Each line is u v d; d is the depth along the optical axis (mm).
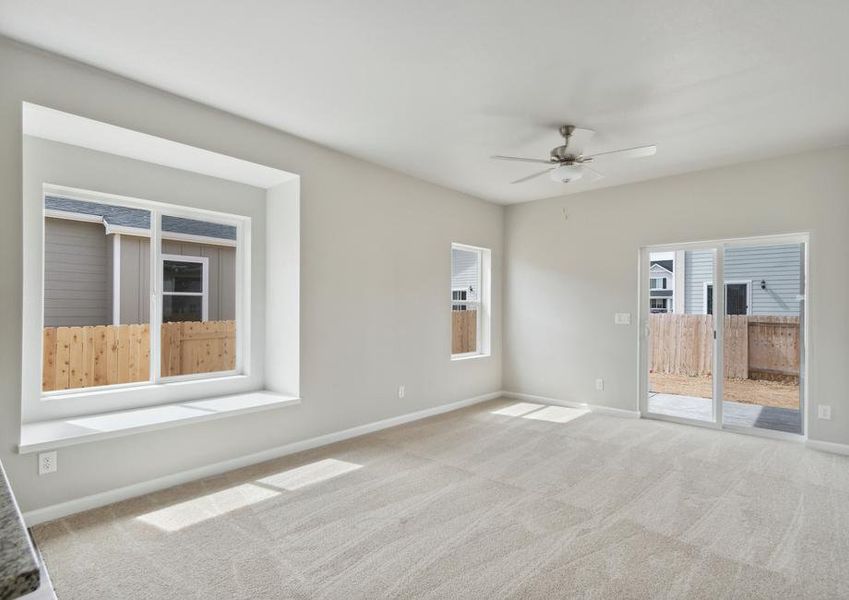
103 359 3531
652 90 3051
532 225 6125
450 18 2309
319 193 4113
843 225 4031
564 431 4629
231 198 4070
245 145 3549
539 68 2791
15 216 2525
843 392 3996
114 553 2355
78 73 2742
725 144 4027
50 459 2689
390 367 4797
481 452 3963
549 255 5953
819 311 4121
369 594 2041
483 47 2568
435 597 2023
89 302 3484
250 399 3861
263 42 2533
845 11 2217
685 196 4891
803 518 2762
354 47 2578
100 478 2885
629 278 5281
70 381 3377
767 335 4512
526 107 3322
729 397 4699
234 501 2969
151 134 3045
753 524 2686
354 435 4418
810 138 3879
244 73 2871
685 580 2146
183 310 3941
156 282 3748
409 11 2254
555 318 5883
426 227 5219
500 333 6387
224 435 3486
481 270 6312
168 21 2346
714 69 2783
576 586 2102
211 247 4117
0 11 2254
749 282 4609
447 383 5512
